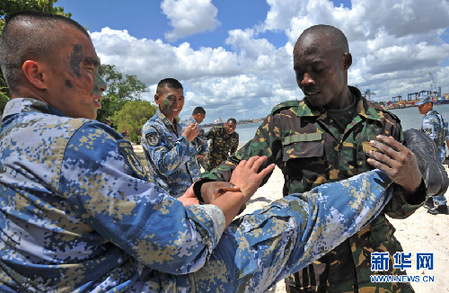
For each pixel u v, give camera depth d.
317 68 1.64
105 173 1.05
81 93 1.29
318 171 1.78
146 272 1.19
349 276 1.74
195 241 1.13
